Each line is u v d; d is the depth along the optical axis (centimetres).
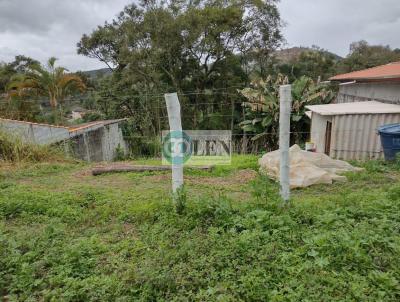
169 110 392
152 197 491
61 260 296
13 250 312
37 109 1491
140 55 1770
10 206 438
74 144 1120
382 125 758
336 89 1547
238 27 1823
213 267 279
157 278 258
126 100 1844
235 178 643
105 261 300
